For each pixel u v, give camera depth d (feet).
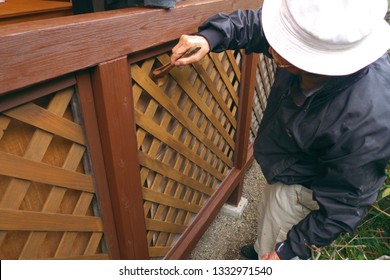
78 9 4.25
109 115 2.84
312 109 3.02
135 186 3.58
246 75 6.27
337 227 3.22
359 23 2.28
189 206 5.61
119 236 3.72
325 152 3.13
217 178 6.63
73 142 2.81
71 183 2.90
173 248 5.43
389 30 2.63
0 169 2.26
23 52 1.90
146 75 3.33
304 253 3.52
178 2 3.43
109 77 2.68
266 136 3.93
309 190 3.96
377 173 3.03
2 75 1.82
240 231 7.47
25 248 2.72
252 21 3.47
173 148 4.37
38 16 3.81
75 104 2.68
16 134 2.41
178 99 4.13
